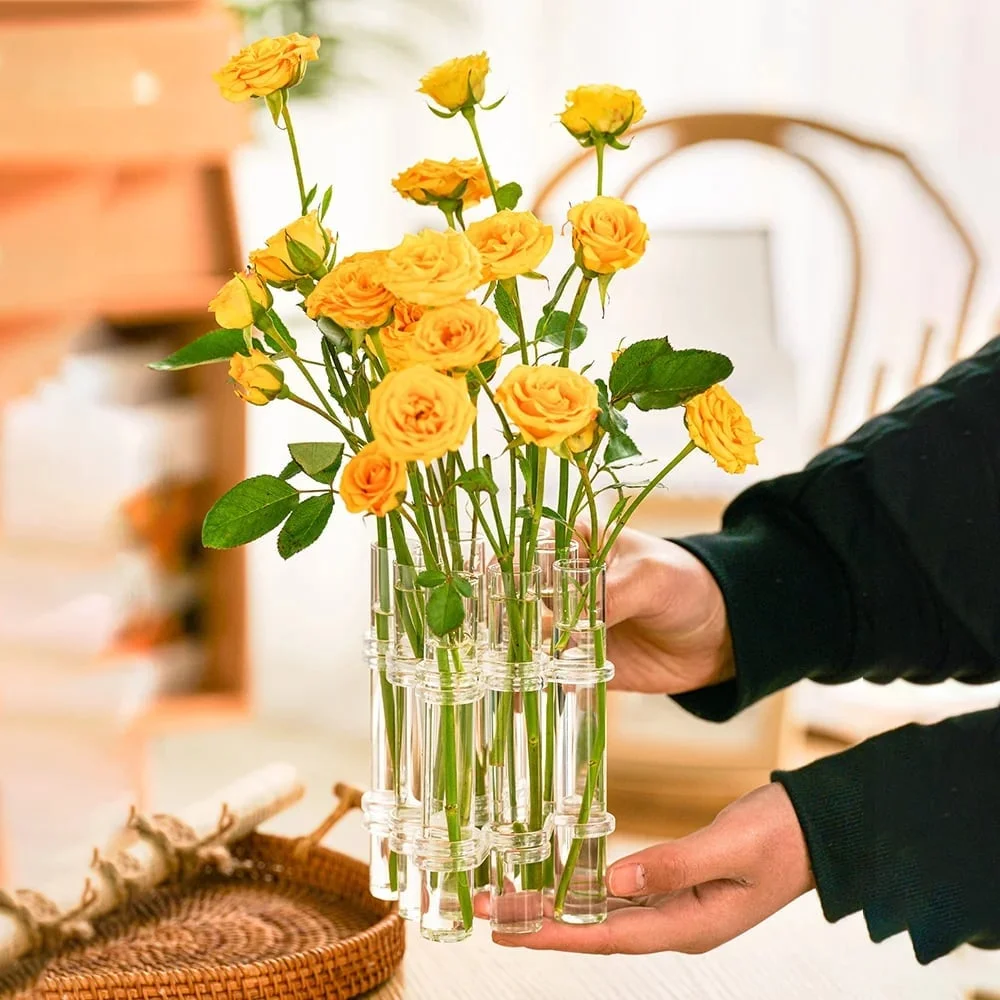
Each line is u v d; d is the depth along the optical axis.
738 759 2.03
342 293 1.20
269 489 1.24
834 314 3.13
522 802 1.29
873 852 1.35
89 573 2.29
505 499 2.12
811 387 3.12
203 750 3.28
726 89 3.15
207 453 2.41
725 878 1.35
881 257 3.09
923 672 1.49
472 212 3.36
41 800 2.30
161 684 2.40
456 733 1.27
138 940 1.50
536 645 1.28
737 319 2.28
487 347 1.18
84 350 2.36
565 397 1.19
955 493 1.46
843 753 1.38
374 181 3.36
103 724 2.32
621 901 1.38
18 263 2.19
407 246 1.18
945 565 1.46
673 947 1.35
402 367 1.20
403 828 1.31
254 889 1.58
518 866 1.31
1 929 1.40
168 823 1.54
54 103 2.11
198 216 2.29
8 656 2.31
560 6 3.22
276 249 1.23
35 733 2.32
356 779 3.03
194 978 1.39
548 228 1.21
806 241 3.14
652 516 2.11
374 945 1.43
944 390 1.49
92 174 2.20
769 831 1.35
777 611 1.48
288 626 3.47
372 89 3.13
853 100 3.09
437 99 1.25
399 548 1.28
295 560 3.46
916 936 1.35
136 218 2.26
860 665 1.49
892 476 1.47
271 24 2.95
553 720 1.29
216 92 2.18
